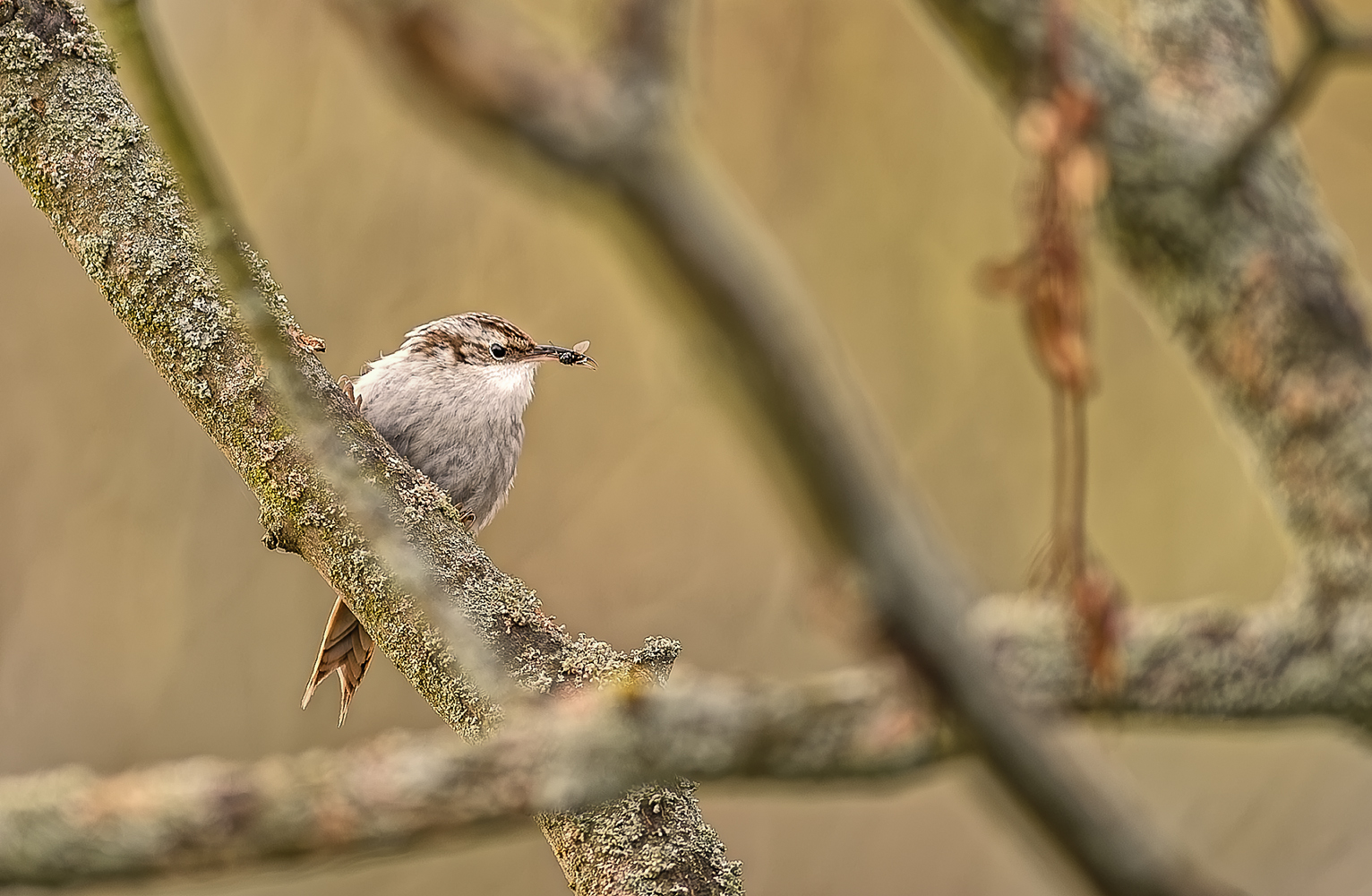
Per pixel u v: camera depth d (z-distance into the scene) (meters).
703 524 13.82
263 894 12.02
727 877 5.68
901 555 2.15
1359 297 5.64
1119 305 13.50
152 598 13.46
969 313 13.62
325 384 6.66
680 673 5.48
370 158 13.57
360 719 13.06
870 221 13.76
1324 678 5.19
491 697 6.02
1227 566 12.91
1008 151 13.60
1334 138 13.84
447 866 12.65
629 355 13.88
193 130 4.72
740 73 13.80
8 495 13.71
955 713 2.35
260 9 13.55
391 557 6.32
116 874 2.86
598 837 5.66
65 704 13.12
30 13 6.86
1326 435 5.40
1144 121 5.55
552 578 13.60
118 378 14.02
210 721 13.12
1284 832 12.24
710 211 1.85
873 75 13.79
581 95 1.85
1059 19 3.44
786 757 3.14
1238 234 5.57
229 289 5.40
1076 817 2.42
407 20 1.80
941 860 12.88
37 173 6.80
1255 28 6.02
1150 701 5.17
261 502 6.50
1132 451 13.33
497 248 13.66
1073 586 3.60
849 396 2.04
